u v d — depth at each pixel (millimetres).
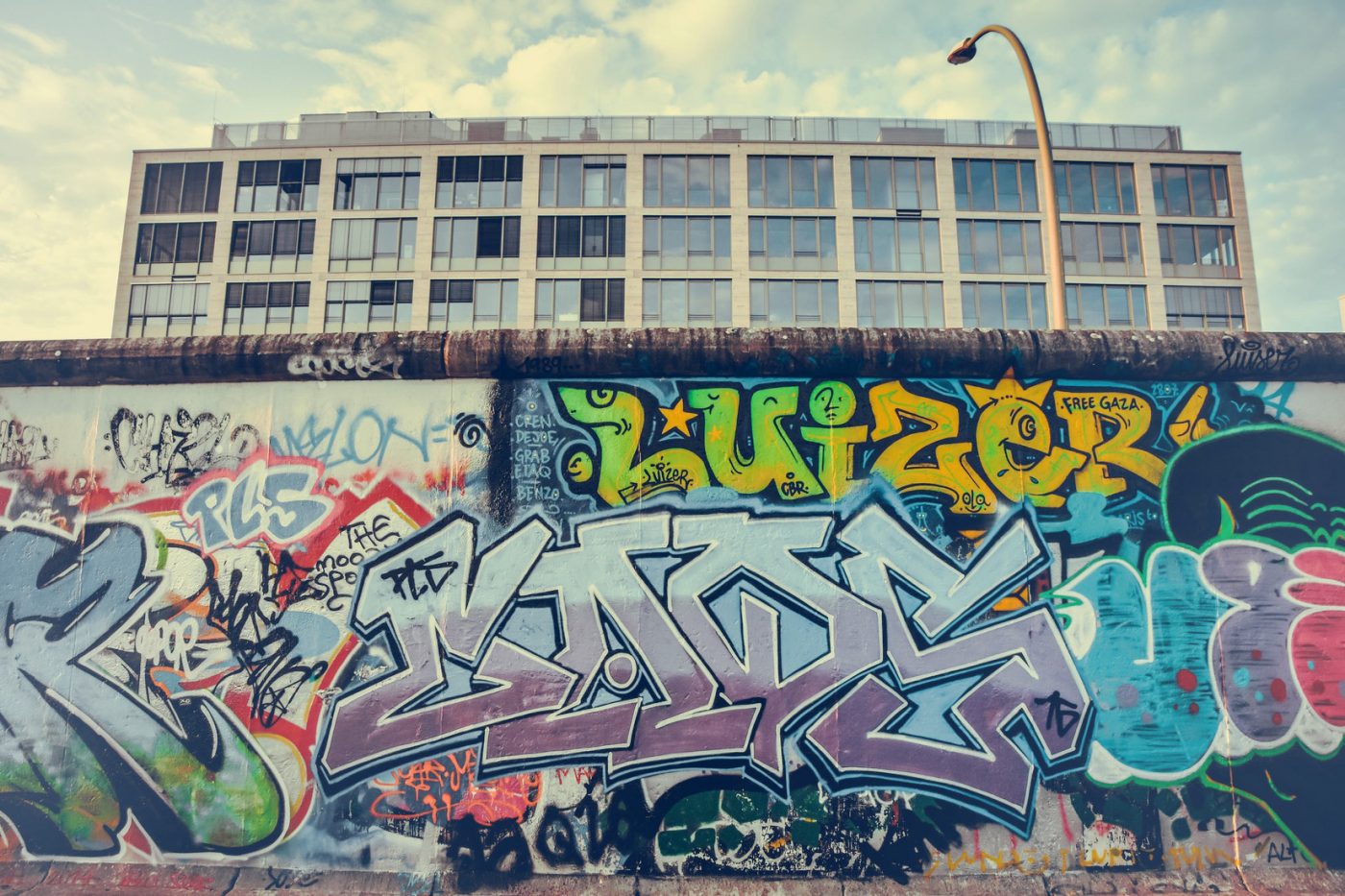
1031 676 3514
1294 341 3705
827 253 35469
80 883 3467
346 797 3479
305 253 35438
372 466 3705
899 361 3682
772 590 3562
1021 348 3680
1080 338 3721
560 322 34781
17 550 3770
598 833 3396
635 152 35812
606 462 3662
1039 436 3676
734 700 3484
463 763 3467
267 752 3541
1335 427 3703
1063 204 36219
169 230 35750
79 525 3768
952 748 3455
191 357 3789
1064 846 3395
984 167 36312
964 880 3346
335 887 3375
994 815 3412
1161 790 3447
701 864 3363
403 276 35125
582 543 3607
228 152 36156
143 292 35438
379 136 37562
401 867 3408
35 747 3629
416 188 35781
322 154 36000
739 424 3676
